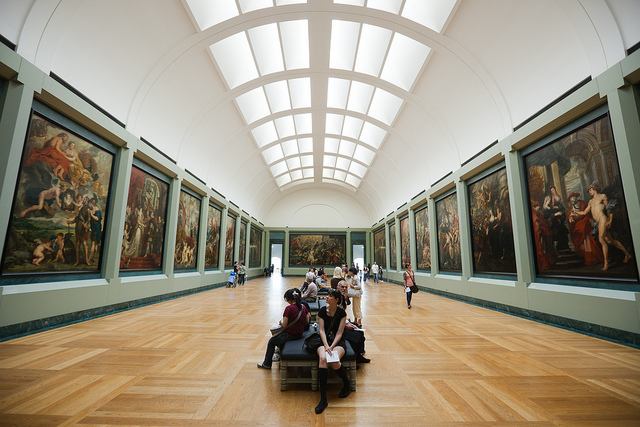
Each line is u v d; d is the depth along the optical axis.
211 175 19.64
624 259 6.80
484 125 12.52
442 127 15.48
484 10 9.86
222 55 13.70
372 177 30.52
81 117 8.77
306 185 40.34
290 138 24.78
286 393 4.23
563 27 8.10
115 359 5.55
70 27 7.91
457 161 15.00
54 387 4.27
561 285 8.70
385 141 22.27
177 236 15.46
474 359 5.76
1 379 4.53
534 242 9.94
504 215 11.41
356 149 27.22
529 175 10.20
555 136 8.97
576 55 8.02
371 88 17.59
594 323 7.40
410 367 5.34
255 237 34.91
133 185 11.72
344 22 13.45
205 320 9.45
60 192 8.30
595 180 7.61
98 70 9.30
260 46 14.31
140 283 11.90
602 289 7.34
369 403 3.94
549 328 8.39
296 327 5.16
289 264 39.12
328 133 24.86
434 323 9.27
